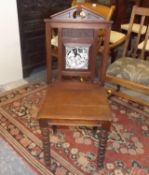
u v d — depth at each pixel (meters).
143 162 1.59
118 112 2.12
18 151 1.65
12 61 2.50
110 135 1.83
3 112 2.07
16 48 2.46
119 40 2.47
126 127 1.93
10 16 2.26
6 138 1.77
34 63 2.74
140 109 2.17
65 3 2.74
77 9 1.43
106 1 3.75
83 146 1.72
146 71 1.88
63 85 1.61
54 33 2.20
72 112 1.32
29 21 2.44
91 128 1.85
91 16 1.45
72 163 1.57
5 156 1.61
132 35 2.71
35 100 2.26
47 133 1.37
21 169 1.51
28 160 1.58
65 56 1.55
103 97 1.48
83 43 1.51
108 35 1.49
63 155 1.63
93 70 1.59
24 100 2.25
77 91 1.55
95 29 1.47
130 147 1.72
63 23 1.45
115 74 1.95
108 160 1.60
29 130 1.86
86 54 1.54
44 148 1.43
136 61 2.06
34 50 2.66
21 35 2.44
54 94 1.50
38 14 2.49
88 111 1.33
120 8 3.64
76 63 1.57
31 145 1.71
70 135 1.82
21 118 2.00
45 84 2.57
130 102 2.27
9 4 2.20
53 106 1.37
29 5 2.35
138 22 2.97
